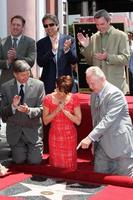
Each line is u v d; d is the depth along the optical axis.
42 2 13.73
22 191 6.40
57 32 8.65
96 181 6.82
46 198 6.11
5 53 8.65
